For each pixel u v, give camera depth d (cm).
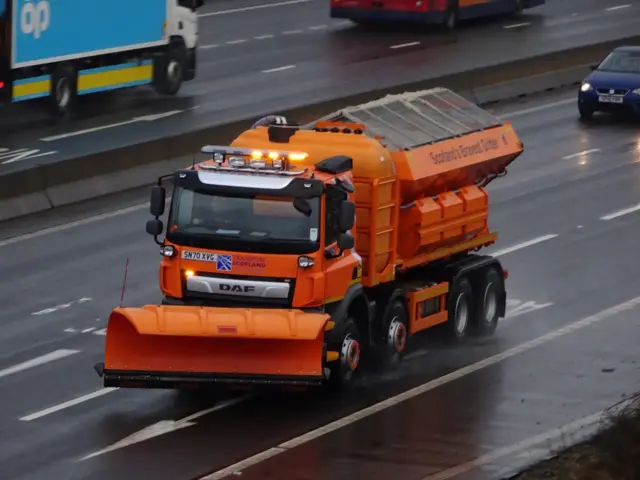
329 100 8625
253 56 10969
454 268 4838
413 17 12106
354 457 3600
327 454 3625
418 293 4591
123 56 8975
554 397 4222
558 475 3397
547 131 9100
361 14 12206
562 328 5097
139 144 7394
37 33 8156
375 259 4359
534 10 13888
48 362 4516
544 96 10306
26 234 6309
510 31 12500
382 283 4475
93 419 3928
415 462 3569
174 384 3847
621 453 3469
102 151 7175
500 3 12925
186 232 4012
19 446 3691
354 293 4175
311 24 12725
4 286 5453
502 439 3784
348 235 4072
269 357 3869
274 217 3988
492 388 4312
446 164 4700
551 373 4500
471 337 4956
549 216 6962
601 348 4825
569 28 12794
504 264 6056
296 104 9106
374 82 9888
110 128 8288
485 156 4969
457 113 5034
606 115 9688
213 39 11756
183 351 3869
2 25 7888
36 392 4191
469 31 12438
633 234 6644
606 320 5206
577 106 9962
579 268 6006
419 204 4588
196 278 4009
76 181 7012
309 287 3966
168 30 9262
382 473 3472
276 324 3812
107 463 3550
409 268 4706
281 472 3475
